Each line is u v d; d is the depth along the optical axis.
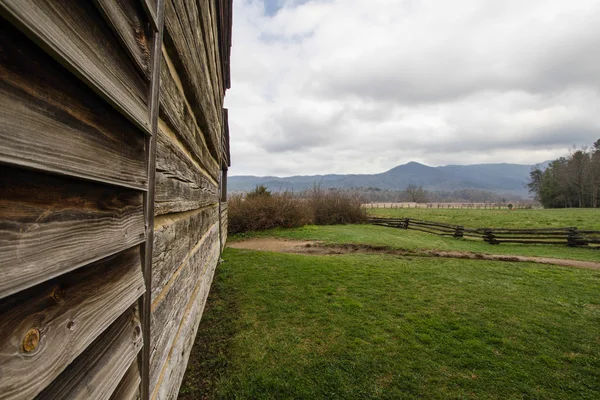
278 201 15.70
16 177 0.42
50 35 0.44
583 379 2.69
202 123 2.68
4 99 0.38
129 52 0.75
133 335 0.87
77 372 0.57
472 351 3.12
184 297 1.95
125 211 0.80
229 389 2.38
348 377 2.64
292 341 3.21
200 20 2.31
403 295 4.86
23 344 0.42
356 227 16.66
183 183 1.79
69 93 0.53
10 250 0.39
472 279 5.98
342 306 4.29
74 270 0.57
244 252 8.49
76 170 0.54
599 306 4.49
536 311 4.24
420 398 2.42
